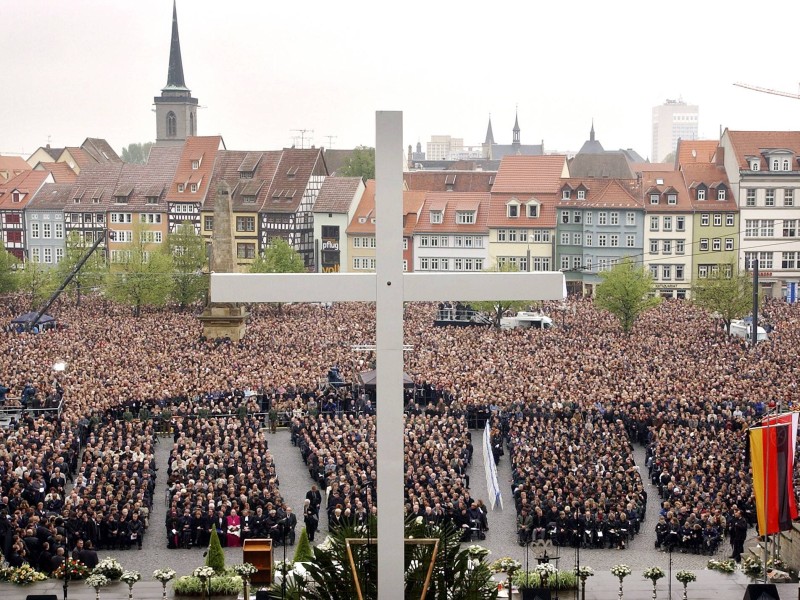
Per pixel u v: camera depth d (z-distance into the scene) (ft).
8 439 163.63
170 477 152.35
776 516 109.70
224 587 107.04
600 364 230.27
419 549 62.03
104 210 513.86
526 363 231.30
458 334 282.77
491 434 179.63
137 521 135.74
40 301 379.35
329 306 353.31
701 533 131.95
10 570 112.68
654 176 468.75
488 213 468.34
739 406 187.01
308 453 170.91
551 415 185.78
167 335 284.00
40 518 123.85
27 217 521.24
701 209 453.99
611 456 154.71
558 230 463.83
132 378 211.61
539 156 479.82
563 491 140.46
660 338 281.95
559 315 340.59
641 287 307.99
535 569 103.19
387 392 58.85
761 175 449.89
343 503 133.59
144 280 348.79
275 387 210.38
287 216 484.33
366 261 481.05
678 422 181.16
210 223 502.38
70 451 164.45
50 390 200.23
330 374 223.71
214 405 195.42
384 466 58.80
